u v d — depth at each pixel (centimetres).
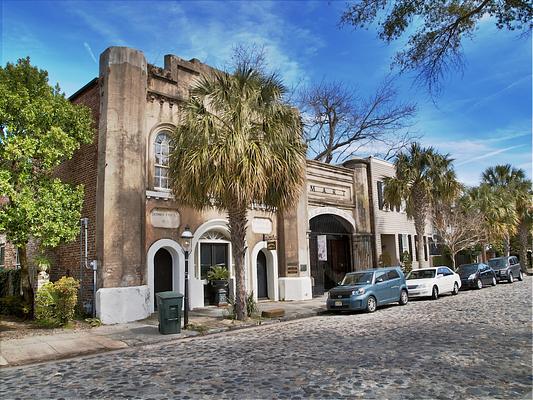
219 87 1395
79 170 1622
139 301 1456
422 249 2470
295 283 2044
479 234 3105
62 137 1280
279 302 1972
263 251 2083
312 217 2300
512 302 1677
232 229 1442
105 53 1552
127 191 1486
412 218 2853
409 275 2186
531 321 1182
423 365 752
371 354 853
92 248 1486
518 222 3797
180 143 1348
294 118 1440
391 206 2677
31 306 1461
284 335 1155
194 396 621
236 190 1273
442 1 978
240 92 1391
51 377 778
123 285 1436
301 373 727
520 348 860
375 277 1725
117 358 934
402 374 699
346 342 998
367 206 2684
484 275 2600
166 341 1140
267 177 1322
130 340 1127
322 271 2395
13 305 1570
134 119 1539
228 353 933
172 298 1209
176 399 611
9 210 1184
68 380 748
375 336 1062
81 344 1080
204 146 1281
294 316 1552
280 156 1352
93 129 1515
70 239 1314
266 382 679
